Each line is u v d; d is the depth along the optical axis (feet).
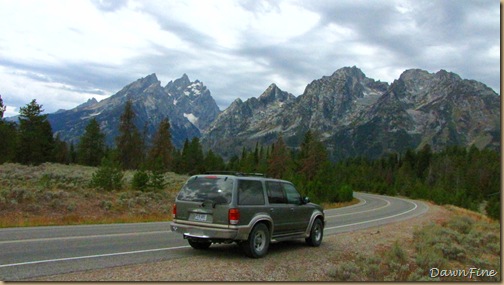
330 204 161.17
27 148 203.21
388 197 249.14
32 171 153.79
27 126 212.43
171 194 117.91
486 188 313.53
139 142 275.39
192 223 34.94
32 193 84.74
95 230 52.75
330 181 218.79
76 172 163.22
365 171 400.47
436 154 552.00
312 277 30.19
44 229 52.08
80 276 26.50
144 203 98.89
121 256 33.86
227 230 33.04
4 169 145.89
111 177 111.24
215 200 34.27
